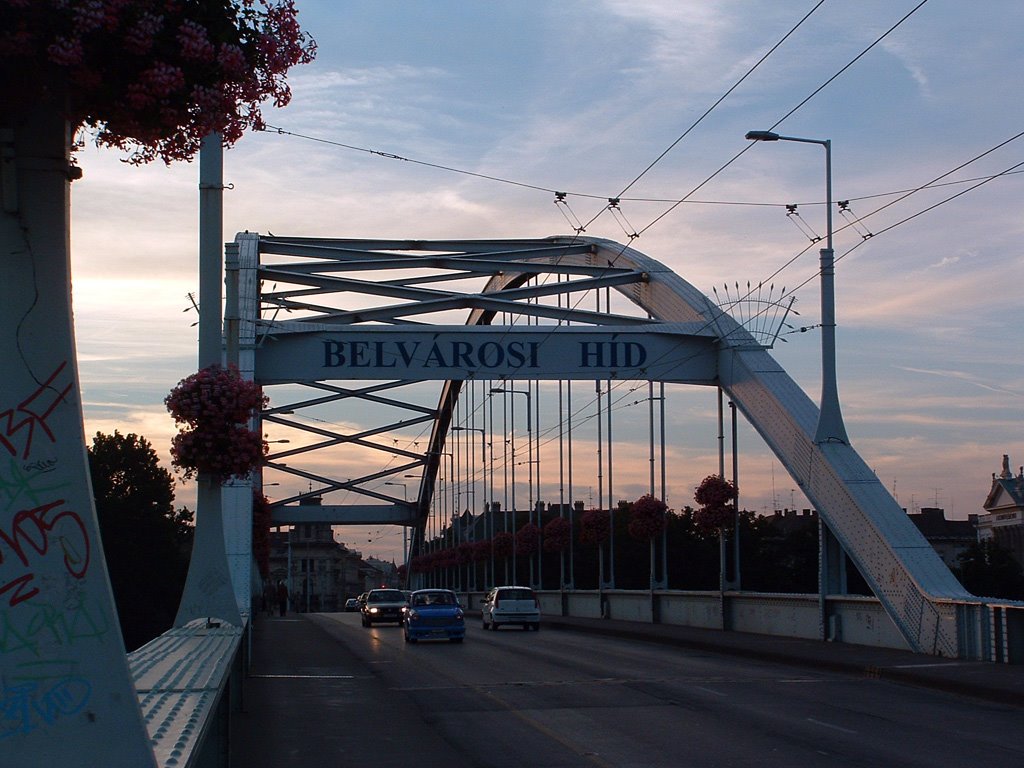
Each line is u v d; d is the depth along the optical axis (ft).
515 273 140.67
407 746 40.68
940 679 57.88
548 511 282.97
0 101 14.30
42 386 14.08
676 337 112.88
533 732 43.86
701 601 113.50
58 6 13.92
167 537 180.45
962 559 187.73
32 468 13.93
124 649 14.17
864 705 51.55
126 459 181.27
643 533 126.82
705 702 53.01
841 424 87.04
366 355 111.24
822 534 87.30
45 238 14.34
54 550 13.88
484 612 140.36
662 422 129.29
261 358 110.32
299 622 178.19
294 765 36.73
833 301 85.15
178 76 15.12
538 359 112.06
